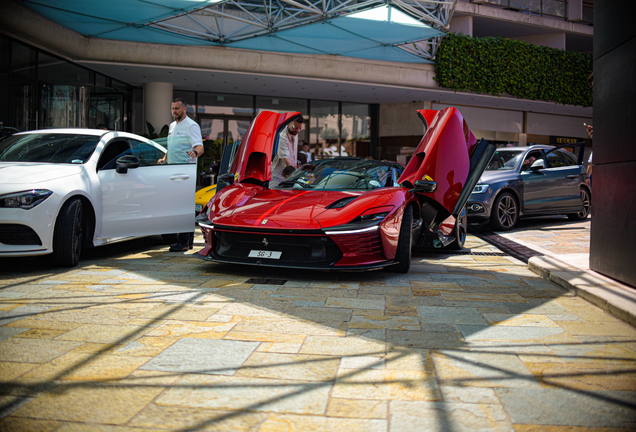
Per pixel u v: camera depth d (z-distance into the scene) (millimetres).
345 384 1655
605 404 1523
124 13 8953
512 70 15125
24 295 2875
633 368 1834
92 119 12031
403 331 2277
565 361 1900
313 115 16312
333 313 2584
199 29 10812
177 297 2877
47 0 8250
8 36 9000
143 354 1919
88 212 3969
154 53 11289
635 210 2965
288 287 3213
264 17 10922
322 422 1385
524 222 8727
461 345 2084
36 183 3568
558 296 3043
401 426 1366
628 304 2582
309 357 1914
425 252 5098
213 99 14984
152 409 1452
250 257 3543
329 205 3652
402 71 13867
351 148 16938
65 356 1885
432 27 10602
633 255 2992
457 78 14359
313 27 10125
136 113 14078
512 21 17562
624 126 3092
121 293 2959
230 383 1651
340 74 13203
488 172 7559
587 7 18609
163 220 4570
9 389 1578
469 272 3910
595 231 3531
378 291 3148
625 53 3068
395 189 3863
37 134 4449
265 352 1965
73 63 11195
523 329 2326
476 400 1542
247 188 4191
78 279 3361
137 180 4395
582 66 16109
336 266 3359
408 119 16734
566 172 8211
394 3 9047
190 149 4812
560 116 18828
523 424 1388
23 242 3500
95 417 1397
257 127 4543
